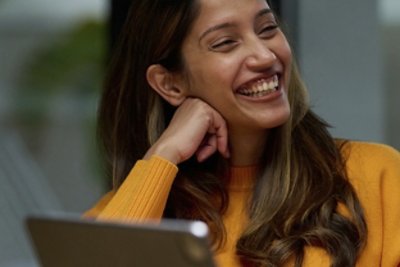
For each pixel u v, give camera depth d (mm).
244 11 2309
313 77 3496
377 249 2352
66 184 4855
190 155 2404
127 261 1621
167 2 2402
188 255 1548
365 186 2420
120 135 2613
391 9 3682
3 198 4980
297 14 3438
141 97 2561
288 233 2350
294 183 2418
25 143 4965
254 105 2324
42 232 1709
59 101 4848
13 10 4859
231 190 2512
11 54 4883
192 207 2527
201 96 2424
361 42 3580
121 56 2578
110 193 2633
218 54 2334
